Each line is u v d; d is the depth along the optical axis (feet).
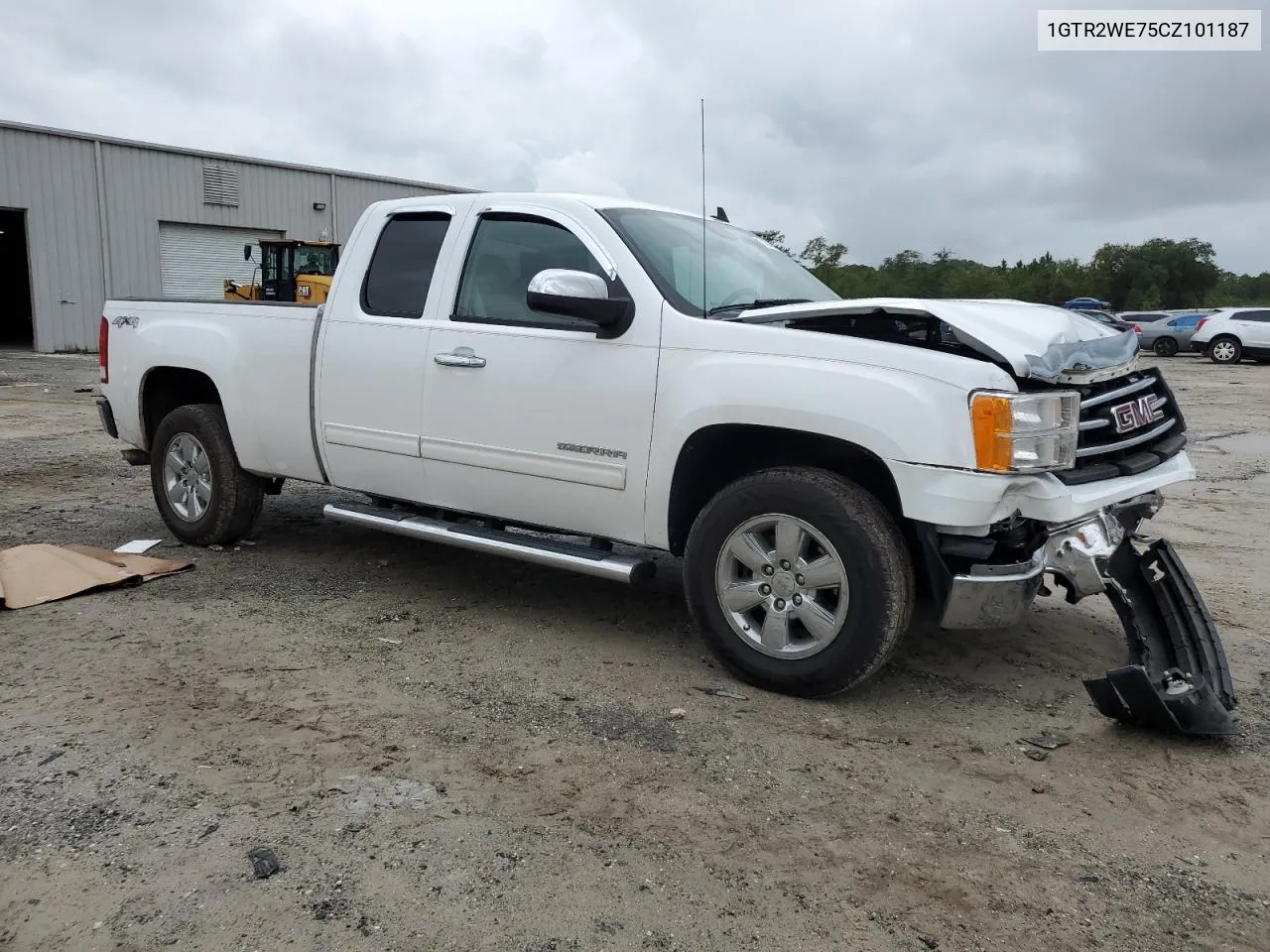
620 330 13.41
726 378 12.38
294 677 12.85
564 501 14.20
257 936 7.70
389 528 16.06
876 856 9.03
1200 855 9.18
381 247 16.42
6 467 28.66
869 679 12.81
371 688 12.57
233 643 14.10
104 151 84.89
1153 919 8.20
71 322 84.33
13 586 15.78
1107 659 14.23
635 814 9.62
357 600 16.30
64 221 83.20
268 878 8.44
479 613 15.79
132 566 17.34
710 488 13.88
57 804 9.54
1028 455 11.02
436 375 15.16
